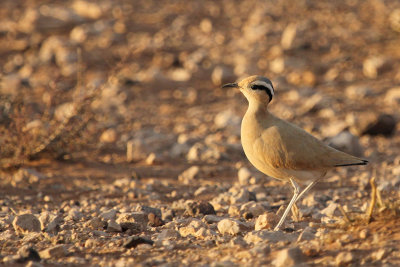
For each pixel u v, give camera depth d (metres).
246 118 7.71
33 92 18.94
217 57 24.27
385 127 15.49
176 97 20.20
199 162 13.74
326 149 7.46
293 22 28.33
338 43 24.92
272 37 26.28
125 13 30.81
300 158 7.31
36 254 6.04
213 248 6.40
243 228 7.41
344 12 29.64
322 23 27.92
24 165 12.90
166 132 16.34
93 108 18.11
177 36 27.20
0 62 23.69
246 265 5.54
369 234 6.10
